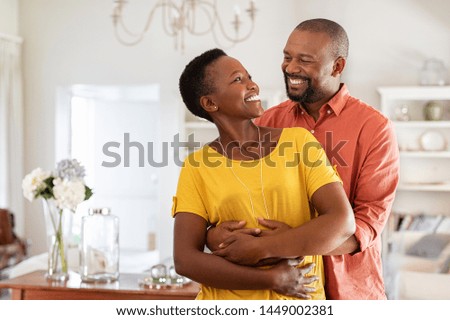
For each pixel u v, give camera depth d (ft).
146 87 24.93
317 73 6.23
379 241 6.48
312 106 6.70
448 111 21.70
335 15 22.49
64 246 10.75
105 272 10.34
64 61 24.72
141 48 24.11
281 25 22.94
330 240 4.82
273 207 5.08
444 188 21.15
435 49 21.95
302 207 5.16
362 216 6.25
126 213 30.68
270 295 5.17
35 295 10.17
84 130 29.37
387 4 22.20
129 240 30.76
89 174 30.14
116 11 17.80
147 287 9.95
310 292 5.20
